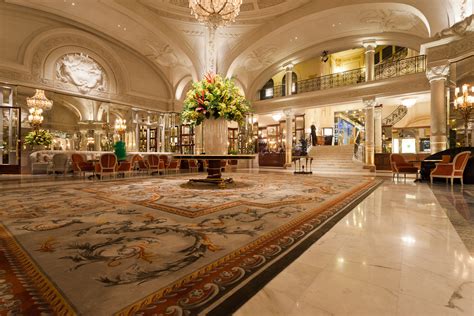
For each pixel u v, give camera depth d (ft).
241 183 21.24
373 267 5.44
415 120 55.77
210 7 21.65
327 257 5.97
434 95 27.66
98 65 38.73
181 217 9.63
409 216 10.05
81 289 4.47
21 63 31.09
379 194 15.81
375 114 47.03
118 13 33.78
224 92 17.78
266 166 58.95
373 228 8.38
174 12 36.35
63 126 37.76
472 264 5.60
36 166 32.17
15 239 7.12
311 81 59.67
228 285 4.65
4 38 30.04
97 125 40.88
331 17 36.47
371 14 35.27
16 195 14.88
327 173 37.27
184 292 4.39
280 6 36.35
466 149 23.94
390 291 4.46
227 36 41.32
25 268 5.30
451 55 26.04
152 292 4.38
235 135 56.18
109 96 40.14
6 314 3.71
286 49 46.62
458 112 27.55
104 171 25.18
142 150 47.26
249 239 7.17
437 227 8.51
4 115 31.30
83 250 6.31
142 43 41.14
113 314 3.76
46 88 33.19
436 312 3.84
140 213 10.27
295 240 7.13
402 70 45.21
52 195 14.85
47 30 33.06
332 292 4.42
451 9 26.53
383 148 56.49
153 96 46.91
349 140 68.18
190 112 18.24
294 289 4.52
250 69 51.29
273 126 70.44
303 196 14.55
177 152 49.44
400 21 35.65
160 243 6.81
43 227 8.30
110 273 5.08
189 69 45.57
